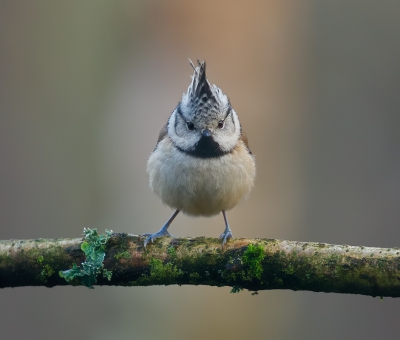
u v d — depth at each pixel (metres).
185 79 11.93
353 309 13.02
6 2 12.66
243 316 11.60
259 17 12.07
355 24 15.01
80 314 11.92
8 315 11.91
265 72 12.16
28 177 12.38
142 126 11.96
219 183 8.58
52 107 12.55
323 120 14.47
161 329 11.48
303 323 12.56
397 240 13.84
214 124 8.52
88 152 12.38
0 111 12.50
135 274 6.98
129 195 11.91
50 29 12.65
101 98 12.46
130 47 12.25
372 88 14.89
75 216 12.24
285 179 12.46
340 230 13.91
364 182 14.26
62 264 7.05
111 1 12.39
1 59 12.59
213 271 6.83
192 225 11.34
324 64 14.85
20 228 12.22
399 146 14.43
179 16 11.91
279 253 6.64
